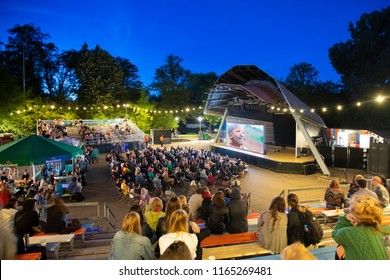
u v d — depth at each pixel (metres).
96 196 17.75
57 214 8.14
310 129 28.91
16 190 16.47
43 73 66.69
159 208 7.27
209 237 6.95
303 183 21.45
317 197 17.17
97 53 58.97
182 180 19.38
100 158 32.62
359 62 39.91
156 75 62.22
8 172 20.80
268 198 17.56
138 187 15.95
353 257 3.13
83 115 55.75
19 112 37.88
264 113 32.78
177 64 61.94
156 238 6.34
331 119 41.09
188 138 56.88
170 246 3.04
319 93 45.56
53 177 17.92
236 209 7.39
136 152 28.92
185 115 62.72
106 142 38.38
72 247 7.59
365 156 25.16
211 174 19.09
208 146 43.75
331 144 30.33
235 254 6.01
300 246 2.74
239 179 22.69
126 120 48.81
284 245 5.98
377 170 23.09
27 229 6.64
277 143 33.44
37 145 12.34
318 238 5.92
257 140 28.78
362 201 3.29
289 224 5.99
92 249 7.63
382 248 3.10
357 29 42.34
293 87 49.84
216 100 35.09
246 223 7.49
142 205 12.88
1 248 4.25
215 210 7.41
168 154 26.30
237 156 31.41
